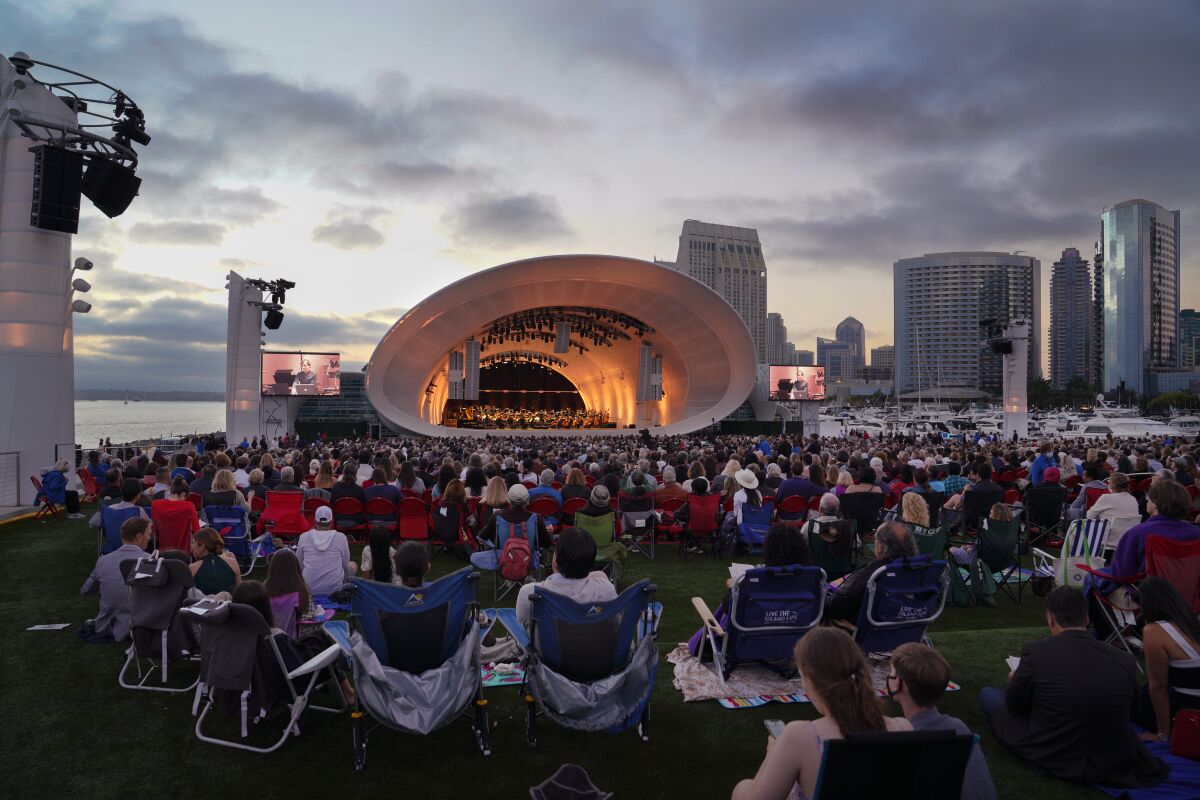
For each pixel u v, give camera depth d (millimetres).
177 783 4906
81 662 7246
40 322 18844
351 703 6043
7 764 5164
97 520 10453
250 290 39250
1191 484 13828
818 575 6207
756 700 6129
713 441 39062
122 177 18203
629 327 62281
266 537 11648
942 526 9133
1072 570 8281
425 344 55125
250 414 39562
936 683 3496
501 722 5883
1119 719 4629
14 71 18016
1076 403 178500
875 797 2832
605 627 5410
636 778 4930
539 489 11852
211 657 5430
